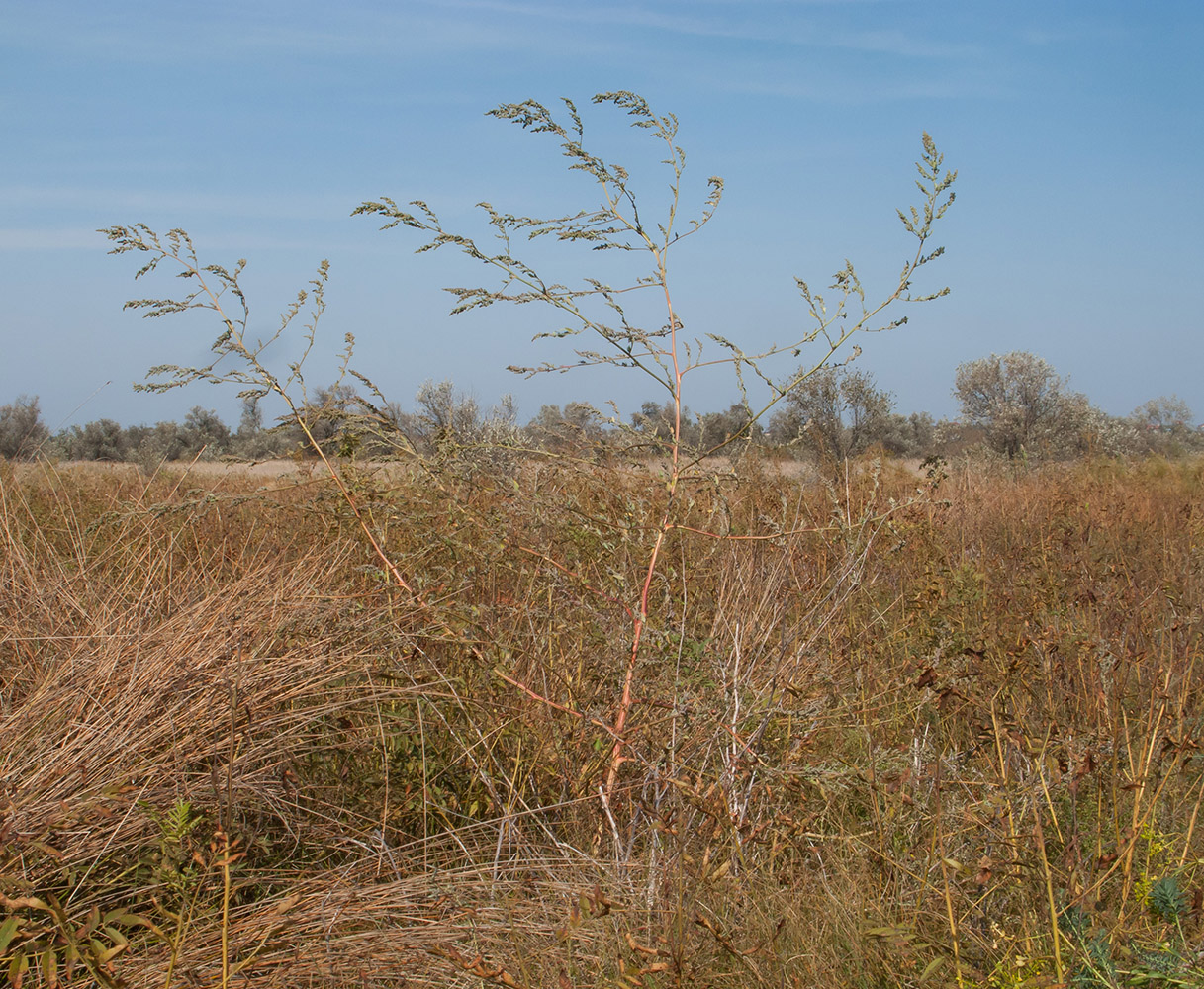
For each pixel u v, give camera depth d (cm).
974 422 2459
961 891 248
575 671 330
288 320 321
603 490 348
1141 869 269
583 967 224
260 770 265
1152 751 299
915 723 346
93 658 274
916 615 430
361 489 354
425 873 252
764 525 448
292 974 207
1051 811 268
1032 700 348
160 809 234
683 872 242
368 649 308
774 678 322
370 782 292
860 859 267
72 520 436
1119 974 229
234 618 292
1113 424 2455
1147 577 562
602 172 309
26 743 246
